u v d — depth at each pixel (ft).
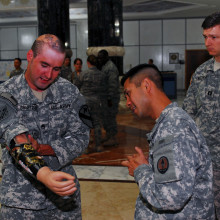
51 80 5.30
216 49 7.55
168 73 45.50
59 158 5.61
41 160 4.21
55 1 26.58
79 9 47.19
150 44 58.34
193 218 4.28
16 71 25.89
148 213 4.54
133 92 4.54
